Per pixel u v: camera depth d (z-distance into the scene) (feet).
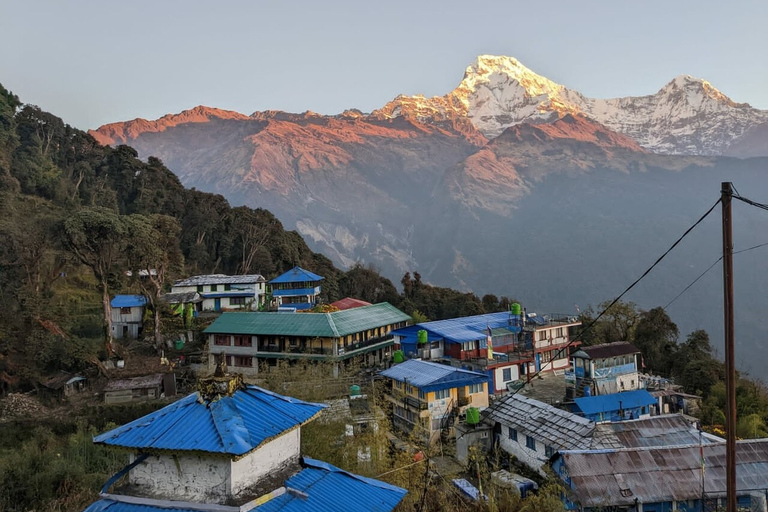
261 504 38.73
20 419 137.80
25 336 164.76
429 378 126.52
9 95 311.88
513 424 111.55
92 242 172.96
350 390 129.29
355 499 42.39
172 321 209.77
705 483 82.07
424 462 75.00
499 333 171.73
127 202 325.21
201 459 38.93
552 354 180.14
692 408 145.59
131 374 161.27
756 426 129.80
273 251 321.73
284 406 45.37
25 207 254.68
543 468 94.94
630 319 203.92
